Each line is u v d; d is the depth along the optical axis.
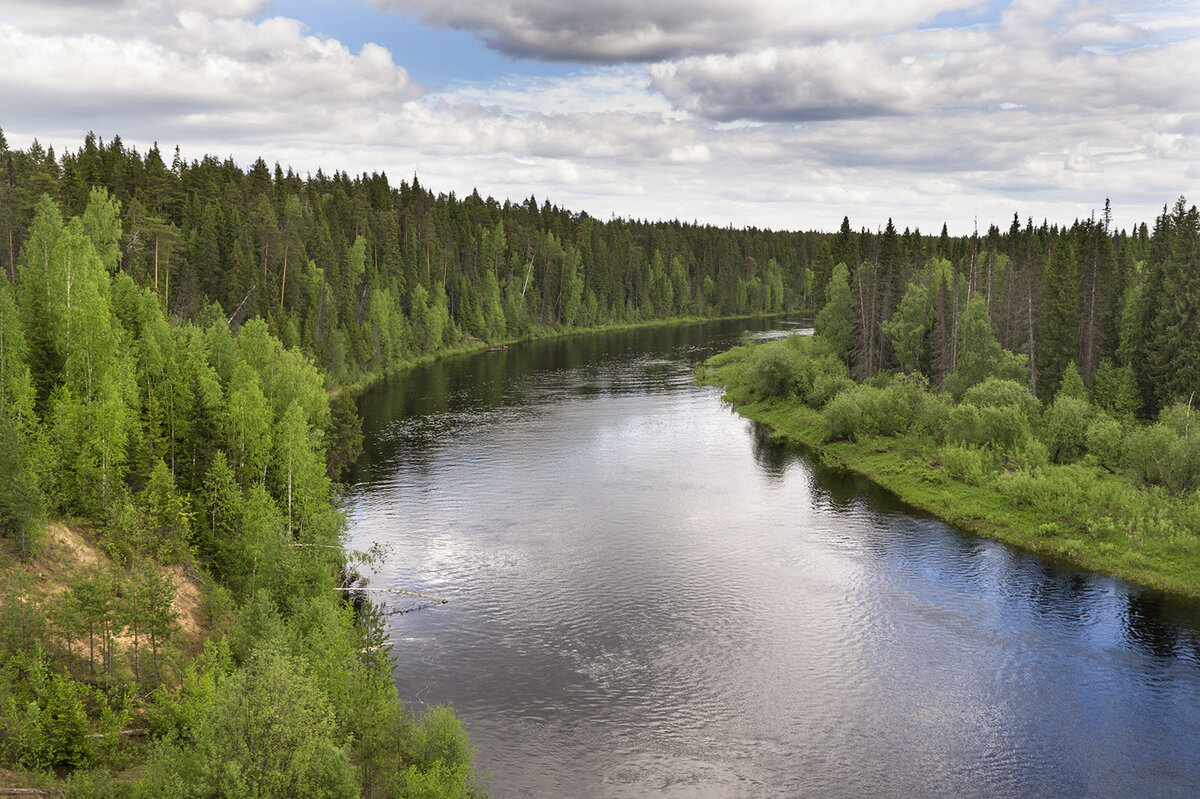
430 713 38.72
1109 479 67.00
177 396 58.88
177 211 118.06
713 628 48.03
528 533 63.16
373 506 69.06
